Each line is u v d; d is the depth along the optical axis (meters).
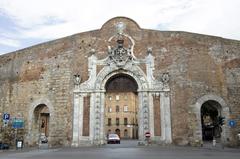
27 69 36.50
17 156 20.16
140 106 31.78
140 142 31.02
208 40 33.25
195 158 17.30
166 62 32.38
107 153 21.70
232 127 31.70
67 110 32.81
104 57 33.31
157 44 32.97
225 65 33.09
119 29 33.75
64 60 34.31
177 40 32.75
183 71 31.97
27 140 34.28
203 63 32.50
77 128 31.94
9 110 36.44
